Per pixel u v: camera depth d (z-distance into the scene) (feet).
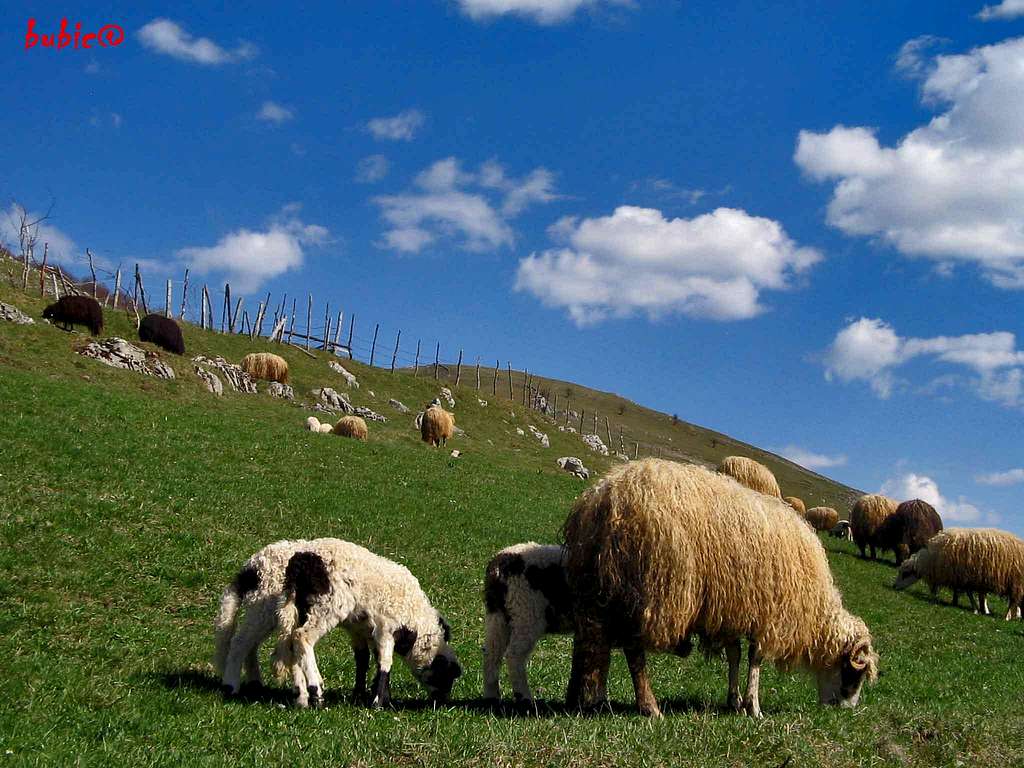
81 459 67.82
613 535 31.78
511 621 34.27
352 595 32.09
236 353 196.85
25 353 122.11
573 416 452.76
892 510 123.34
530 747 23.22
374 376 226.17
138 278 191.31
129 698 28.84
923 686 49.21
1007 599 94.58
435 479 100.01
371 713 29.71
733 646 35.45
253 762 22.70
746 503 33.88
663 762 22.40
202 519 62.18
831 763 23.59
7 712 25.62
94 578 45.80
